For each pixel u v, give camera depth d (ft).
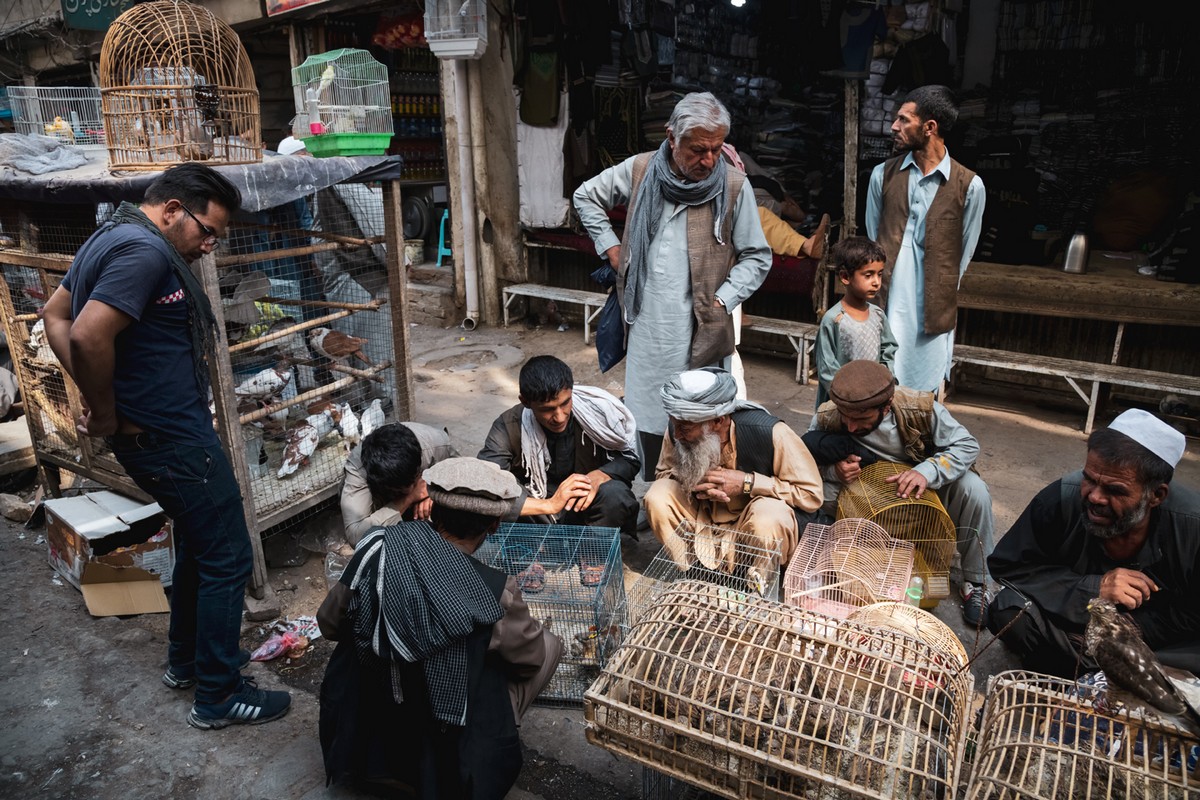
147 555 11.76
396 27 25.68
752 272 12.43
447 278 27.45
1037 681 6.95
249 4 26.32
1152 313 16.87
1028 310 18.28
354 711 7.55
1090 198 21.77
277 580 12.55
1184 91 21.25
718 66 24.22
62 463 13.79
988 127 24.07
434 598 6.91
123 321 7.91
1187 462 15.30
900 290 13.52
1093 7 22.20
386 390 14.88
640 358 12.89
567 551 10.98
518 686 8.07
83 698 9.96
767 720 6.52
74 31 33.24
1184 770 5.70
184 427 8.63
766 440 10.74
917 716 6.46
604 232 13.20
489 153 24.06
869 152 23.02
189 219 8.39
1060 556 8.98
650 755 6.90
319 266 13.75
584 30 21.21
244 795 8.46
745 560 10.41
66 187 10.94
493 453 11.73
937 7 20.66
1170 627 8.14
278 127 31.60
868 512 10.64
